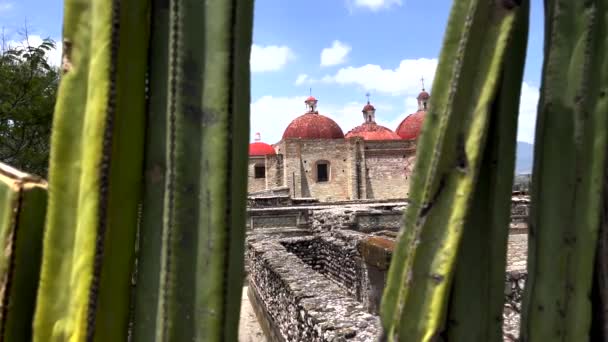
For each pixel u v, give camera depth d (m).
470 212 1.47
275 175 37.28
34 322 1.40
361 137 38.06
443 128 1.35
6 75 8.55
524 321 1.56
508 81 1.47
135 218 1.41
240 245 1.40
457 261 1.40
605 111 1.43
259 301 8.08
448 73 1.35
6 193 1.46
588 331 1.47
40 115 8.80
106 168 1.34
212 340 1.31
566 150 1.45
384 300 1.42
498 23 1.32
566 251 1.45
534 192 1.53
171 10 1.34
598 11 1.43
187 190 1.34
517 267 8.41
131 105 1.38
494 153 1.45
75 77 1.40
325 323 3.84
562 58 1.44
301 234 15.84
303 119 42.22
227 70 1.31
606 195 1.50
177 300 1.33
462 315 1.46
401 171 38.50
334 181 37.72
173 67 1.33
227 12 1.31
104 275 1.35
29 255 1.47
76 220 1.40
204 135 1.33
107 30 1.34
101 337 1.36
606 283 1.52
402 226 1.41
